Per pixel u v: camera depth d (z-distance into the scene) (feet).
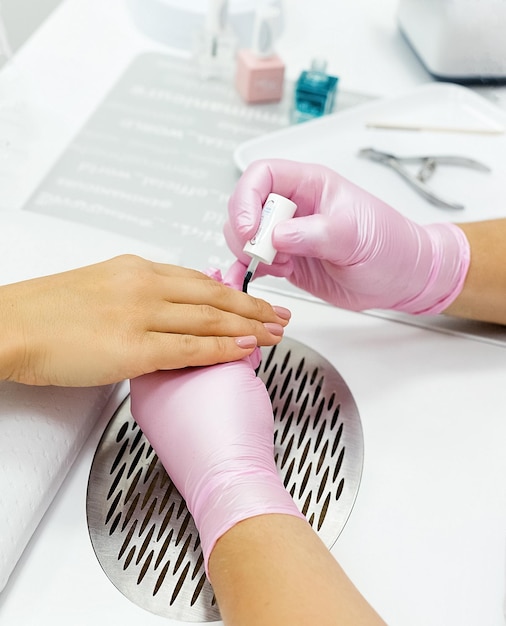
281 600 1.26
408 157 2.71
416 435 1.80
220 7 2.98
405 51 3.37
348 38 3.43
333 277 2.02
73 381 1.63
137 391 1.70
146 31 3.36
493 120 2.97
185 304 1.69
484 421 1.85
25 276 1.90
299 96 2.92
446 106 3.04
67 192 2.53
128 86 3.05
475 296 2.07
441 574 1.54
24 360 1.58
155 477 1.71
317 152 2.75
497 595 1.51
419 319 2.13
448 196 2.56
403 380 1.94
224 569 1.36
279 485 1.53
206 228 2.43
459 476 1.72
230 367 1.68
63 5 3.51
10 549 1.47
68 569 1.53
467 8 2.89
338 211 1.90
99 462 1.73
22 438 1.59
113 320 1.62
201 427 1.57
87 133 2.80
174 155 2.73
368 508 1.65
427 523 1.62
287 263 2.01
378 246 1.89
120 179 2.60
